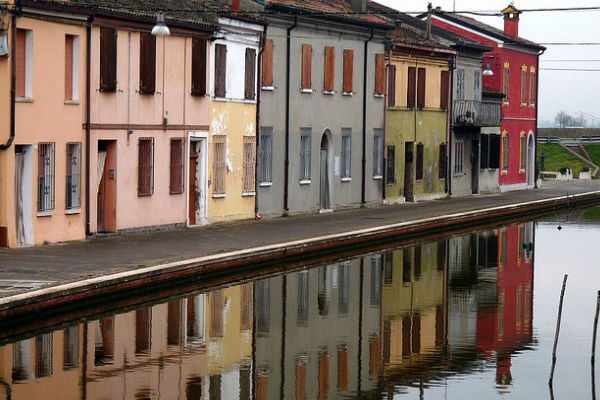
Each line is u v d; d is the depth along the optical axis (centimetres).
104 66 4294
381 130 6762
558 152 12838
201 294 3534
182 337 2884
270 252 4134
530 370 2658
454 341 2978
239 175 5331
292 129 5794
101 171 4372
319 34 6003
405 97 7081
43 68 3956
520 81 9231
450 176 7819
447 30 8231
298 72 5825
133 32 4466
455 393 2431
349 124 6388
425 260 4666
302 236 4600
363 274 4172
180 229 4794
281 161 5709
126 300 3269
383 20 6819
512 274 4309
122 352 2681
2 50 3741
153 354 2683
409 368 2655
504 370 2653
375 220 5588
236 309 3309
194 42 4878
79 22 4141
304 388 2439
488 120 8175
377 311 3409
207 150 5034
